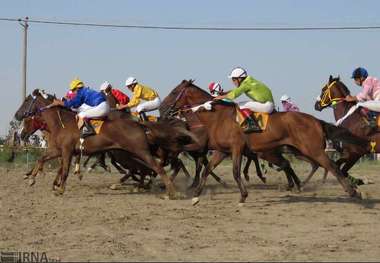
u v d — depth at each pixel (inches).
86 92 534.3
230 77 493.0
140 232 386.0
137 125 534.6
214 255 322.3
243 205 497.4
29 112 579.2
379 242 356.2
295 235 377.4
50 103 577.0
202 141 571.2
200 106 505.4
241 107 486.9
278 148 484.4
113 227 402.0
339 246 344.8
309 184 704.4
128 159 597.9
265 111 478.9
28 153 1021.2
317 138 465.1
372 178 799.7
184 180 729.0
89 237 369.7
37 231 388.8
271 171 910.4
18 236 372.5
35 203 520.1
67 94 649.6
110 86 633.0
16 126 1077.1
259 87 480.7
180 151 568.1
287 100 724.7
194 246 344.8
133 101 603.8
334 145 535.5
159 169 541.0
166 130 546.0
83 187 663.1
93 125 531.8
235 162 490.3
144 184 627.8
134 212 465.1
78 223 417.1
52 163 936.3
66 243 352.2
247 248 339.9
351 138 468.8
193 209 481.4
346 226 408.8
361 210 474.9
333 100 545.6
